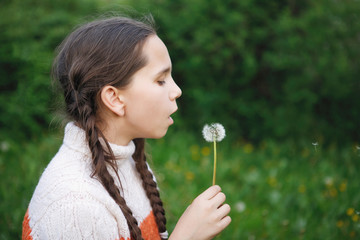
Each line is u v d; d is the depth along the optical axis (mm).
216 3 4410
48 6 4660
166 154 3854
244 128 4699
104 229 995
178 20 4441
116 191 1084
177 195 3061
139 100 1081
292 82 4465
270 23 4414
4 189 2887
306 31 4383
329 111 4617
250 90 4695
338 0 4512
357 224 2410
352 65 4539
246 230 2617
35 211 1021
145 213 1258
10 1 4621
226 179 3492
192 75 4562
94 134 1070
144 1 4457
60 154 1104
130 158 1359
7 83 4406
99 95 1092
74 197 981
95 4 4559
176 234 1112
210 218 1129
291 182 3281
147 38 1101
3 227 2455
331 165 3553
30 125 4262
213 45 4375
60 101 1279
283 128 4434
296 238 2543
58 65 1198
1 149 3773
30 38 4414
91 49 1092
